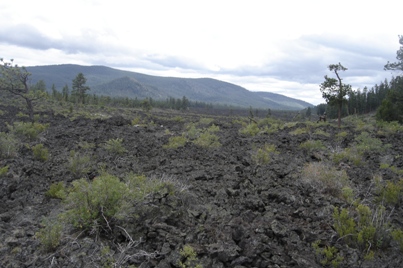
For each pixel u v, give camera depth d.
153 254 4.33
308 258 4.53
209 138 16.05
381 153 13.26
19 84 22.98
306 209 6.25
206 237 4.90
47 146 13.27
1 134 12.09
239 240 4.72
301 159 11.48
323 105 120.19
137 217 5.22
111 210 5.07
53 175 8.55
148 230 4.95
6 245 4.69
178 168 9.66
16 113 31.47
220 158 11.56
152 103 134.88
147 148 13.29
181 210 5.76
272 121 32.16
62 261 4.23
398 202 6.91
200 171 9.14
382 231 5.12
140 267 4.12
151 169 9.67
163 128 23.72
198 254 4.39
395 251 4.92
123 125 24.19
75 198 5.30
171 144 13.80
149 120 33.19
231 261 4.25
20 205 6.51
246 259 4.22
